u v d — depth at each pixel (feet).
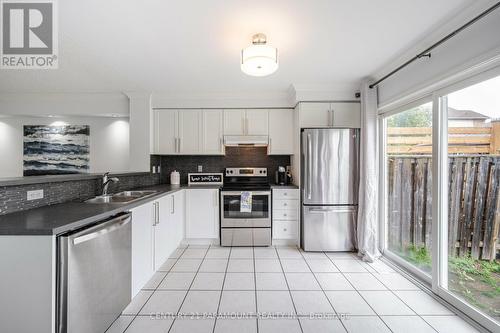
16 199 4.83
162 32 6.08
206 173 12.47
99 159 13.32
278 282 7.57
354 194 10.14
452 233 6.59
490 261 5.60
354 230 10.17
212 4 5.00
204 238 10.99
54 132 13.29
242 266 8.75
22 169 13.29
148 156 11.39
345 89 10.22
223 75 9.13
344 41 6.56
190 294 6.84
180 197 10.40
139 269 6.45
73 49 7.00
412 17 5.47
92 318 4.47
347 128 10.12
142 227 6.63
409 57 7.34
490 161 5.58
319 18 5.51
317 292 6.98
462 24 5.46
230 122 11.63
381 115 9.72
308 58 7.64
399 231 9.04
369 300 6.59
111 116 12.79
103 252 4.79
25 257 3.71
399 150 9.03
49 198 5.66
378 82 8.68
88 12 5.26
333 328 5.46
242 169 12.53
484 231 5.74
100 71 8.71
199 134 11.62
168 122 11.64
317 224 10.18
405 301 6.54
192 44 6.71
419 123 7.98
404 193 8.78
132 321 5.66
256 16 5.42
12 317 3.75
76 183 6.61
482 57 5.04
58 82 9.91
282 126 11.64
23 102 11.57
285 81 9.83
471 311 5.72
